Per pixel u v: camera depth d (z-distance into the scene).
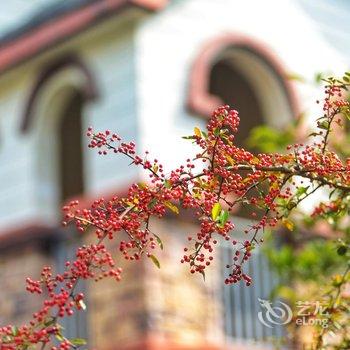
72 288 4.62
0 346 4.59
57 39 13.26
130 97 12.78
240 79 14.38
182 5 13.32
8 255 13.66
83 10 12.97
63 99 13.93
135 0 12.48
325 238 9.52
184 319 12.30
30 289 4.61
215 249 12.80
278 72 13.98
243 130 14.52
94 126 13.09
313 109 14.30
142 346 11.91
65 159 14.32
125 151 4.70
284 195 4.91
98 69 13.18
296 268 9.57
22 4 17.20
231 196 12.06
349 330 6.05
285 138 9.46
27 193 13.98
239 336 12.76
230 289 12.88
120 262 12.29
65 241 13.20
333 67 15.12
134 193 4.68
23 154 14.12
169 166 12.64
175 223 12.39
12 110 14.29
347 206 5.54
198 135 4.71
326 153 4.87
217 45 13.48
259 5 14.41
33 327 4.61
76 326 12.57
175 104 12.91
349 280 5.87
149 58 12.88
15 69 13.96
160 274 12.21
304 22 14.95
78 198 13.32
